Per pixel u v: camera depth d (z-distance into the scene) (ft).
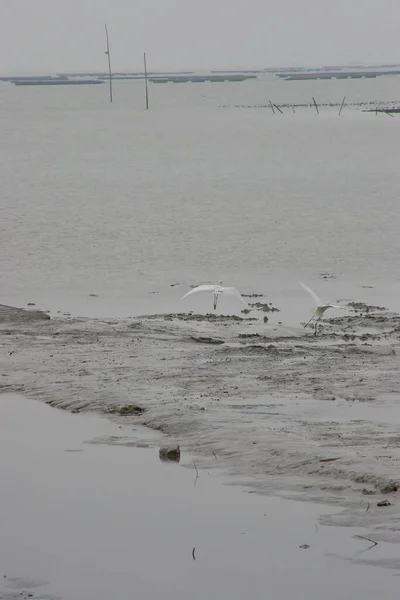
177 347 155.53
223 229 287.89
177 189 374.02
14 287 217.77
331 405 115.03
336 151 529.86
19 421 111.96
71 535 75.61
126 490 86.33
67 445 101.96
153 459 96.58
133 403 116.98
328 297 207.62
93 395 121.39
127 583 66.39
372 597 63.67
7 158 508.53
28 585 66.33
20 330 169.27
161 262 245.24
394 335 167.73
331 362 141.90
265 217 306.35
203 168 450.30
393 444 97.14
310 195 353.10
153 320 183.42
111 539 74.69
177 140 631.56
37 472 92.27
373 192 358.64
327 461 91.40
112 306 199.41
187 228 289.74
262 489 86.43
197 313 191.93
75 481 89.10
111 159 499.51
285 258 249.14
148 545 73.36
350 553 71.20
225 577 67.21
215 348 154.30
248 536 75.10
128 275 230.89
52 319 181.47
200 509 81.00
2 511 81.30
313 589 64.90
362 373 134.00
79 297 208.03
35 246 262.26
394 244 265.13
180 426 107.24
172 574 67.82
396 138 618.85
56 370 137.49
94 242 268.82
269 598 63.67
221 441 100.48
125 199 346.95
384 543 73.00
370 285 220.23
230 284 222.07
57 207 328.29
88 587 65.72
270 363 141.28
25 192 367.25
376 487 85.05
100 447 101.09
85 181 402.11
